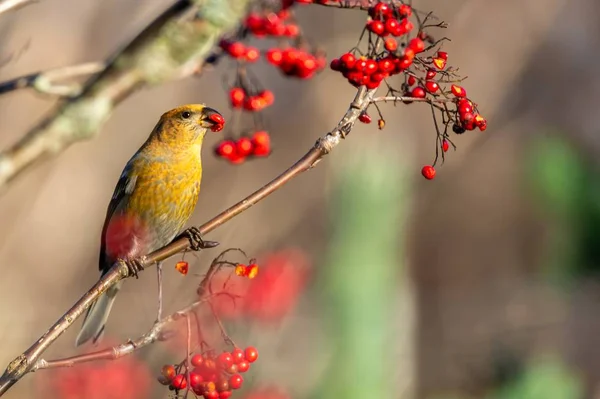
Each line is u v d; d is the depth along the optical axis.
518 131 18.58
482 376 12.80
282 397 8.52
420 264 17.56
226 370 5.82
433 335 14.64
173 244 6.37
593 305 13.47
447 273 17.42
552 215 12.49
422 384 13.23
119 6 14.81
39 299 13.99
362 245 11.07
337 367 10.93
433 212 18.03
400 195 11.52
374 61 5.57
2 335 12.94
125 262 6.17
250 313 9.27
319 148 5.99
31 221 14.47
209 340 7.18
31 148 3.49
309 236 15.11
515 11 18.25
